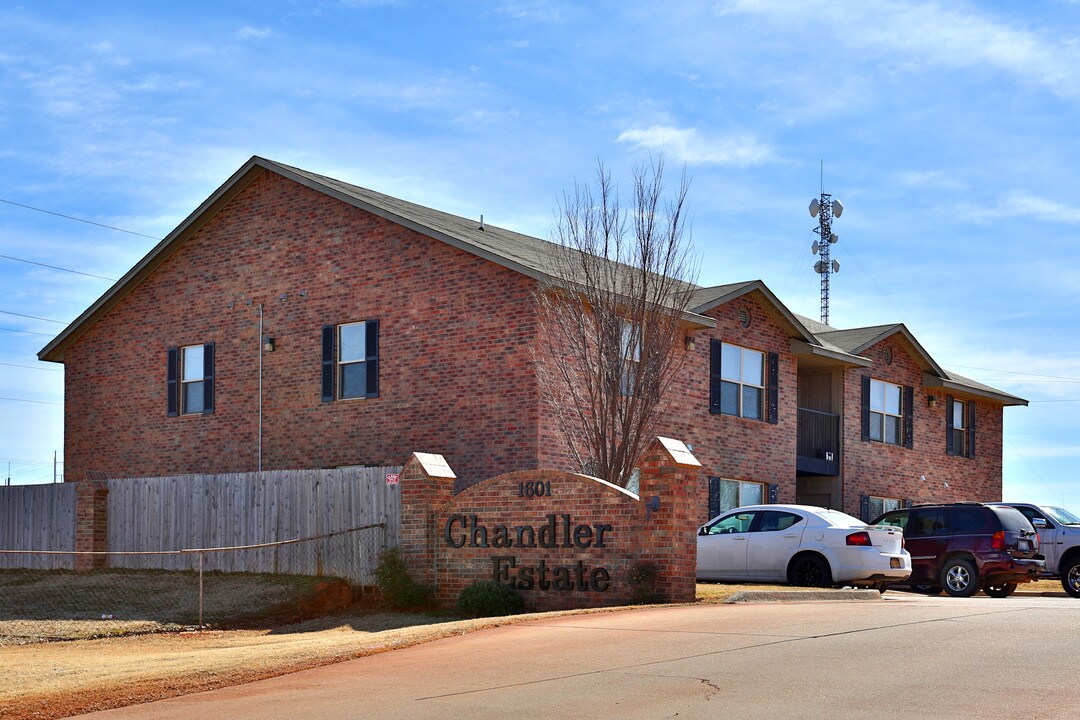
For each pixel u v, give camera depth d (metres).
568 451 21.70
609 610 15.22
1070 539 23.19
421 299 24.38
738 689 9.12
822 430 31.31
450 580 18.53
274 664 11.38
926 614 13.88
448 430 23.62
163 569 22.91
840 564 19.30
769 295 28.14
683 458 16.95
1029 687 8.96
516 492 18.09
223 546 22.34
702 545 20.81
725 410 27.31
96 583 21.48
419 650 12.23
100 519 24.16
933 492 34.94
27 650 15.37
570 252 21.88
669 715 8.28
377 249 25.17
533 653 11.48
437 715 8.61
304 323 26.19
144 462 28.44
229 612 18.53
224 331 27.50
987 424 38.19
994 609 14.55
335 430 25.38
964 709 8.22
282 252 26.78
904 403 34.09
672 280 21.33
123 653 14.68
